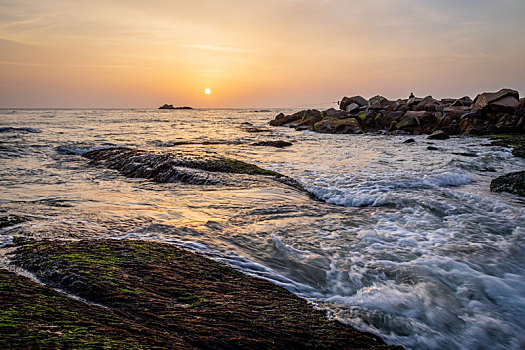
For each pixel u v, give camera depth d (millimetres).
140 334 2492
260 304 3371
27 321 2346
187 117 79000
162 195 8141
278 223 6125
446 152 17375
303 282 4059
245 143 21766
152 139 23719
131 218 6027
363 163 13648
